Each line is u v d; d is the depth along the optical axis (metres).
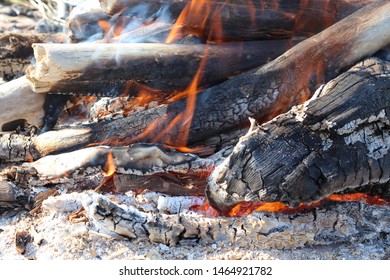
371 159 2.83
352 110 2.85
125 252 3.02
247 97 3.15
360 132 2.85
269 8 3.29
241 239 3.01
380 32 3.11
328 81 3.14
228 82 3.20
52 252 3.06
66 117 3.88
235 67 3.27
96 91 3.31
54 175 3.22
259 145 2.84
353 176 2.82
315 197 2.82
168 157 3.14
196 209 3.19
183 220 3.02
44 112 3.52
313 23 3.33
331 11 3.31
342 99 2.88
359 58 3.14
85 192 3.25
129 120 3.28
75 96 3.58
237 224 3.01
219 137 3.25
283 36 3.38
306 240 3.01
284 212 3.03
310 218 3.00
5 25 5.14
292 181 2.78
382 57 3.18
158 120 3.22
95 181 3.32
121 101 3.56
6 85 3.49
